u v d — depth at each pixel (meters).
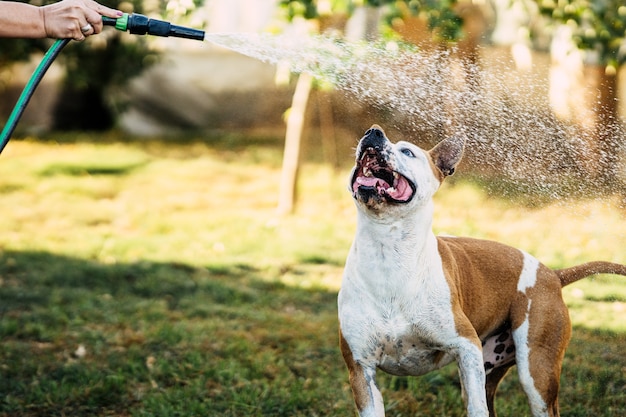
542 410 4.18
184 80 16.17
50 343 6.27
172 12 7.27
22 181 12.31
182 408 5.06
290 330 6.55
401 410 5.07
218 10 13.88
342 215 10.53
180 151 14.38
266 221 10.22
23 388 5.38
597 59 9.65
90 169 13.03
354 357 4.00
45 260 8.70
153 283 7.84
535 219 8.96
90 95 16.19
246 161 13.59
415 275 3.87
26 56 11.66
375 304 3.91
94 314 6.93
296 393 5.18
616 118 5.48
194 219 10.44
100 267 8.34
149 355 5.99
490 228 8.88
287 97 16.03
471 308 4.17
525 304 4.27
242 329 6.58
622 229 5.98
